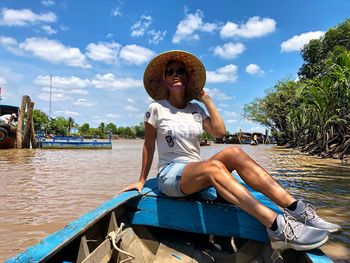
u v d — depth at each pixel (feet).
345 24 96.58
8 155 60.34
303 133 93.35
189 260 8.35
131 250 7.93
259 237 7.84
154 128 9.60
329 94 61.11
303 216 7.04
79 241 6.53
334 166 43.42
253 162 7.81
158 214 8.78
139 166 41.88
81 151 80.28
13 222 15.57
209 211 8.31
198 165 7.82
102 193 22.59
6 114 83.15
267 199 9.02
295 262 7.21
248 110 144.97
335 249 12.59
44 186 25.43
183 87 9.98
